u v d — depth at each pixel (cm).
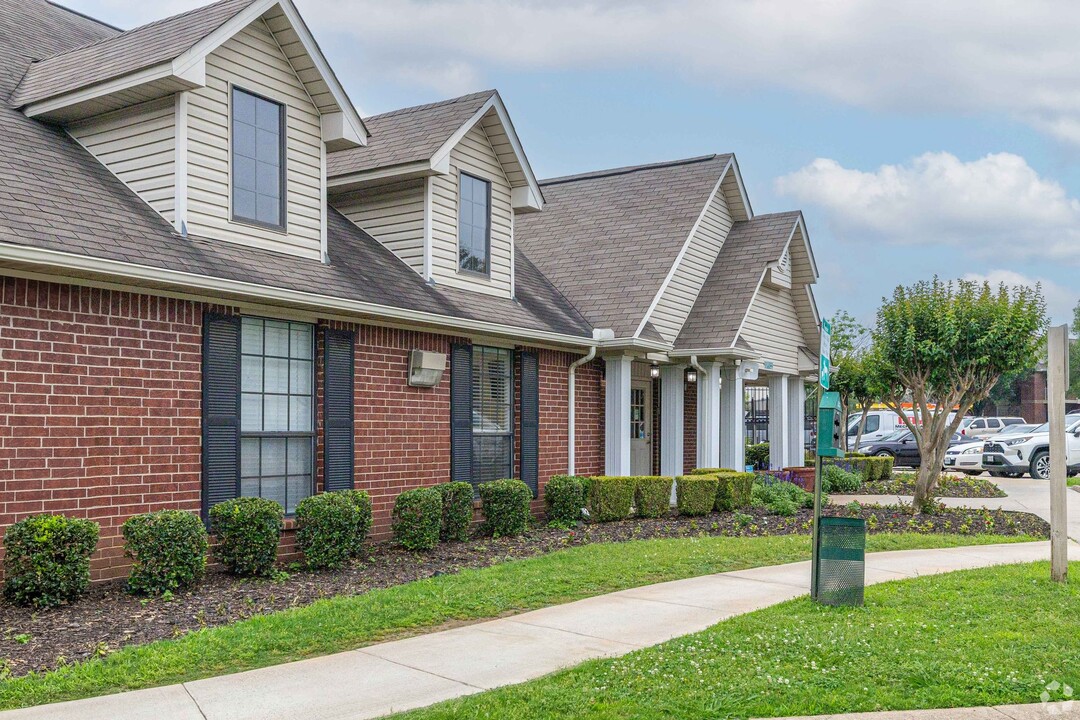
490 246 1416
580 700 539
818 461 816
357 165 1308
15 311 781
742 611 798
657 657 632
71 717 517
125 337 862
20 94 1043
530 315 1423
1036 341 1448
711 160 1978
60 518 764
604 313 1600
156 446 884
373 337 1144
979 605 773
